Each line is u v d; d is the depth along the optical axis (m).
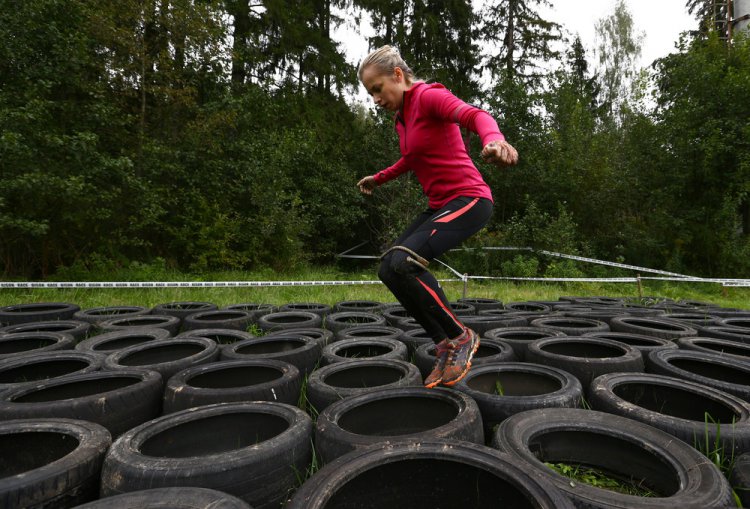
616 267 12.19
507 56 20.30
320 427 2.01
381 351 3.82
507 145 1.57
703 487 1.50
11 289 7.27
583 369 2.97
